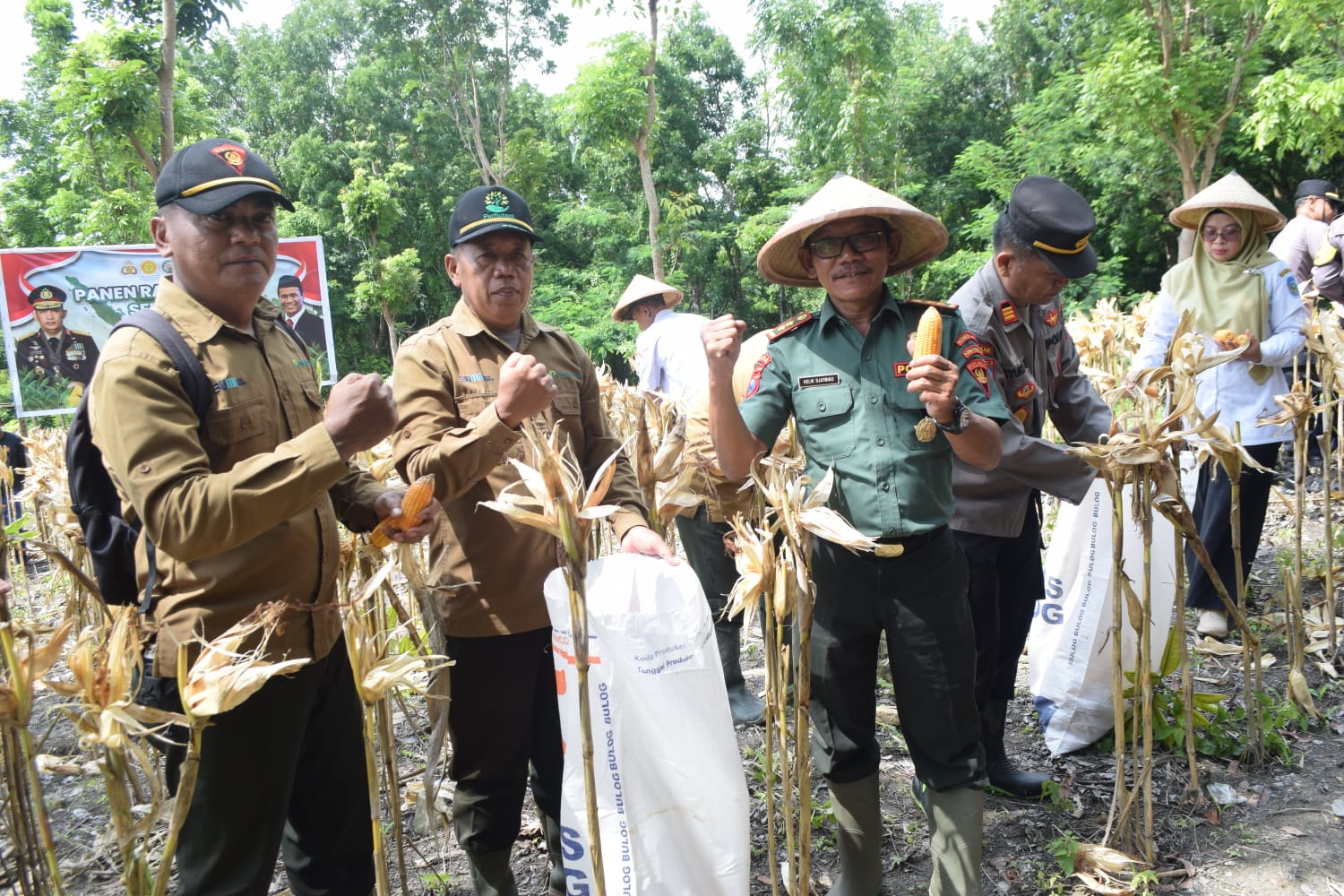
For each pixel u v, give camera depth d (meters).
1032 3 26.30
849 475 2.33
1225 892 2.58
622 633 1.88
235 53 37.47
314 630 1.99
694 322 4.77
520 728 2.40
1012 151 21.64
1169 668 3.30
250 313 1.98
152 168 12.80
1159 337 4.40
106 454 1.71
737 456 2.33
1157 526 3.25
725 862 1.92
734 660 3.86
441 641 2.29
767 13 20.58
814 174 22.64
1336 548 5.12
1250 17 13.87
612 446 2.61
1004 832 2.95
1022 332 2.91
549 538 2.39
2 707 1.55
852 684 2.42
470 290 2.40
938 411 2.10
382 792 3.05
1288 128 11.93
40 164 29.84
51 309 9.14
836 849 2.90
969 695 2.37
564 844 1.96
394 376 2.37
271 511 1.67
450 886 2.83
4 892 2.29
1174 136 14.85
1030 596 3.14
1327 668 3.82
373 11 29.75
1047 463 2.71
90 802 3.40
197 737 1.51
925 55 29.28
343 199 25.69
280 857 3.04
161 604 1.84
